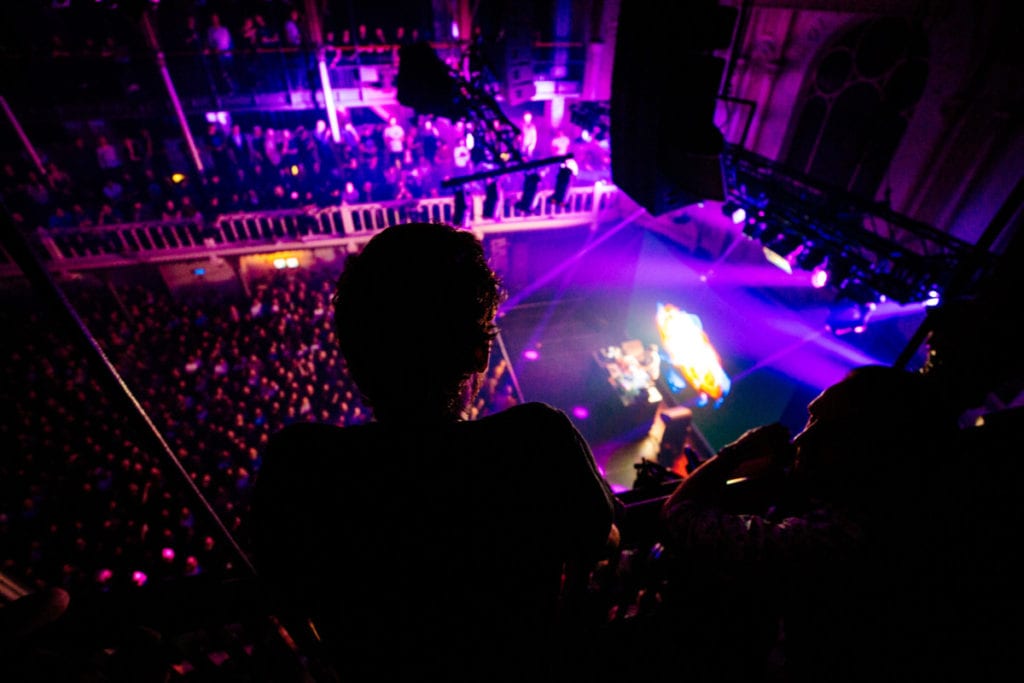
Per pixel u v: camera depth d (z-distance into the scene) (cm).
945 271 722
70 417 1261
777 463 140
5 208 85
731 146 974
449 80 984
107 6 1315
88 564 1010
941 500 114
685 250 1664
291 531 82
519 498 81
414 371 80
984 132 838
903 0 904
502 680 87
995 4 788
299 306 1662
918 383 119
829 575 114
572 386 1775
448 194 1741
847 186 1119
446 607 82
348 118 1812
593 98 1761
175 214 1633
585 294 2134
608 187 1778
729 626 161
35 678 140
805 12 1112
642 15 419
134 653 152
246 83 1622
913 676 119
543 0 1597
